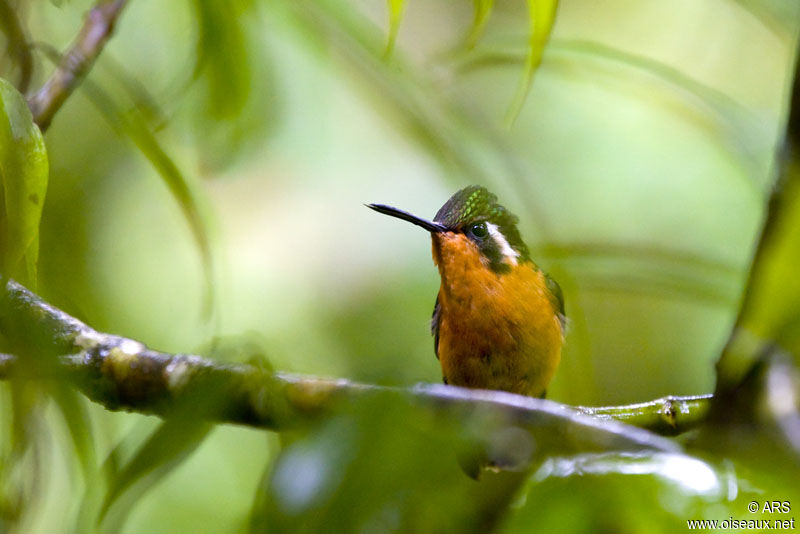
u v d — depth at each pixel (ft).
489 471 5.08
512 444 5.16
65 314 7.46
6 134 7.35
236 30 7.63
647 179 8.00
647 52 8.08
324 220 7.99
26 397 6.44
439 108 7.80
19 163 7.38
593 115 8.02
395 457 4.93
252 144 7.67
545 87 8.02
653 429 7.59
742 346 4.59
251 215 7.97
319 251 7.98
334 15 7.72
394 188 8.00
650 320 7.98
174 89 7.66
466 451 5.02
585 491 4.95
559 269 7.77
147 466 5.41
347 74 7.79
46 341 6.24
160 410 6.67
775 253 4.36
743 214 7.98
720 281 7.76
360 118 7.97
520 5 8.00
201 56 7.63
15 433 6.54
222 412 5.59
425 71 7.79
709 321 7.98
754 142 7.82
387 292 7.97
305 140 7.95
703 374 7.97
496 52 7.76
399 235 8.00
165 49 7.79
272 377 5.52
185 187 7.57
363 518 4.80
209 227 7.73
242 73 7.64
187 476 7.62
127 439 6.00
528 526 4.91
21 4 7.63
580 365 7.74
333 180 7.98
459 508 4.95
